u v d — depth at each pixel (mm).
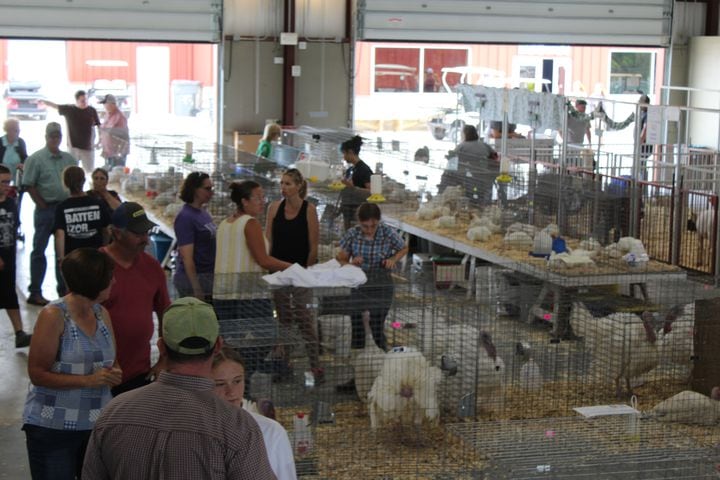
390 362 5766
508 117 13812
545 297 7734
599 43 18500
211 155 13555
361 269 6742
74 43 23281
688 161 14938
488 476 5117
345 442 5648
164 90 23625
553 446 5062
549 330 7383
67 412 4492
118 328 5027
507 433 5309
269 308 6262
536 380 6863
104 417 3141
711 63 18531
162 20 16484
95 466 3131
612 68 21922
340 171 12688
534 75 22250
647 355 6836
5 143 12469
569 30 18297
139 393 3170
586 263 8305
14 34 15781
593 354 6973
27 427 4531
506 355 6879
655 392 6867
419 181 13000
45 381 4438
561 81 22266
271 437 3494
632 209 11492
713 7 18828
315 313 6230
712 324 6898
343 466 5348
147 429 3072
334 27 17484
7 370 8141
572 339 7199
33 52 23281
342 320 6168
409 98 21688
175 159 13281
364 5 17375
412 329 6430
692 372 6945
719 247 10844
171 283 6883
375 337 6383
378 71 21438
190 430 3062
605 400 6680
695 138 19062
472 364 6297
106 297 4605
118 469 3070
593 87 22047
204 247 7227
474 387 6219
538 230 9969
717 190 11539
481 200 11672
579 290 8133
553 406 6516
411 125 21625
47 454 4539
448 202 11469
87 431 4547
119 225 5039
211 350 3219
